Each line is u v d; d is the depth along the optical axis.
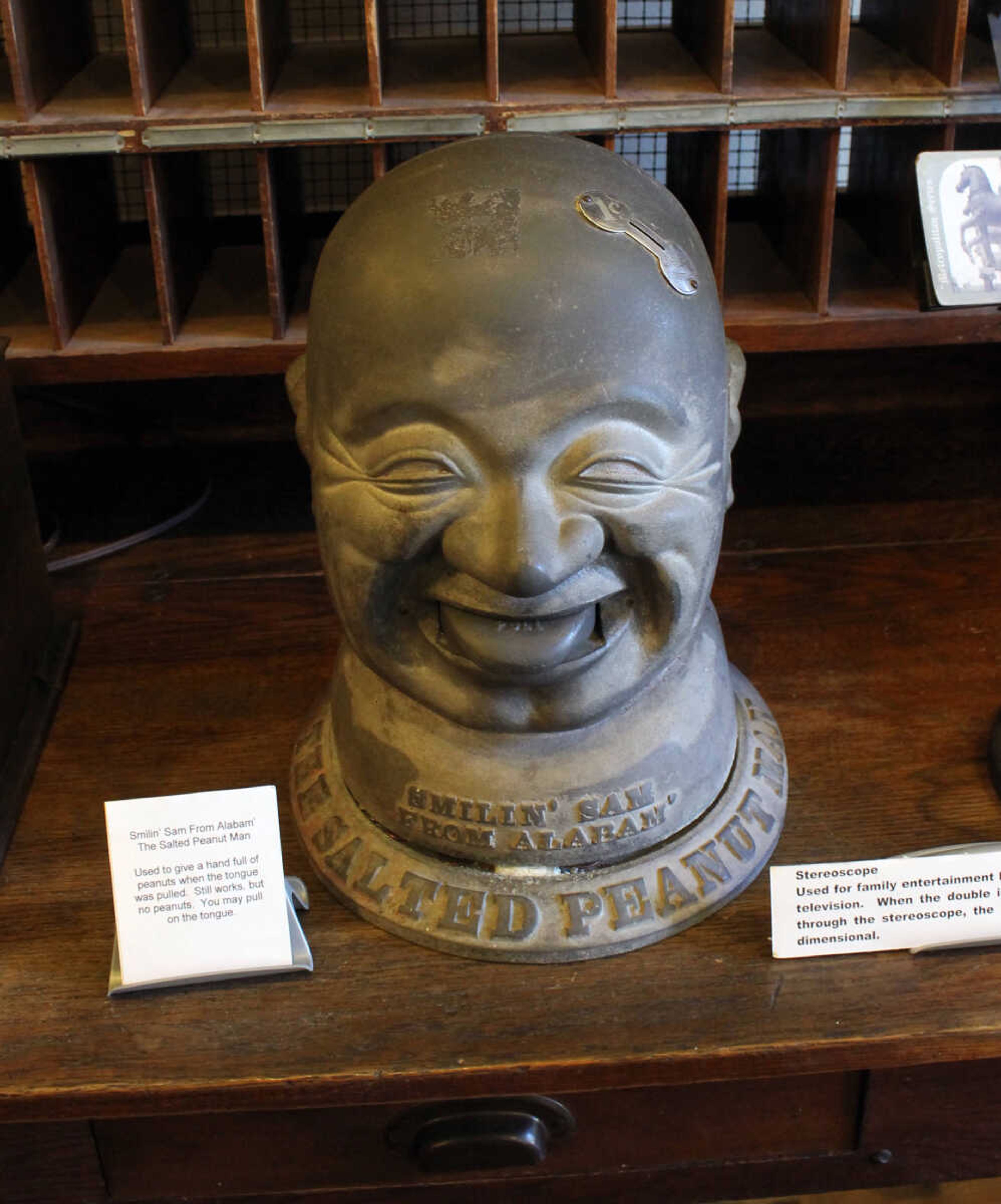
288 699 1.13
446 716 0.87
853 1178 0.95
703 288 0.79
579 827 0.88
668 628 0.84
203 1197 0.92
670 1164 0.92
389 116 1.04
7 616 1.07
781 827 0.97
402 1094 0.83
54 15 1.11
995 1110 0.91
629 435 0.75
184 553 1.31
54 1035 0.86
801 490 1.36
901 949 0.89
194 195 1.24
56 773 1.06
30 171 1.05
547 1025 0.85
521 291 0.72
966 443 1.42
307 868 0.96
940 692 1.12
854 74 1.11
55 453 1.41
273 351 1.13
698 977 0.88
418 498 0.76
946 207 1.08
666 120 1.06
